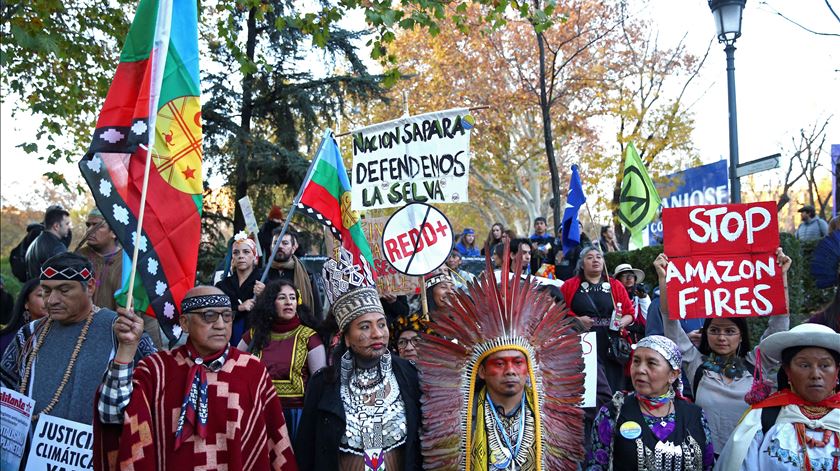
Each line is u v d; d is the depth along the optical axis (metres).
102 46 11.41
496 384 3.53
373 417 3.71
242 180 14.88
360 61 15.76
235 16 14.23
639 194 8.96
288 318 5.01
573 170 8.78
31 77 10.64
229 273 7.30
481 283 3.67
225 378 3.59
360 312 3.79
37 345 4.11
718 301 4.55
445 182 5.92
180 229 3.83
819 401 3.56
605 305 6.79
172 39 3.90
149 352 4.14
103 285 5.54
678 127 21.14
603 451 3.80
